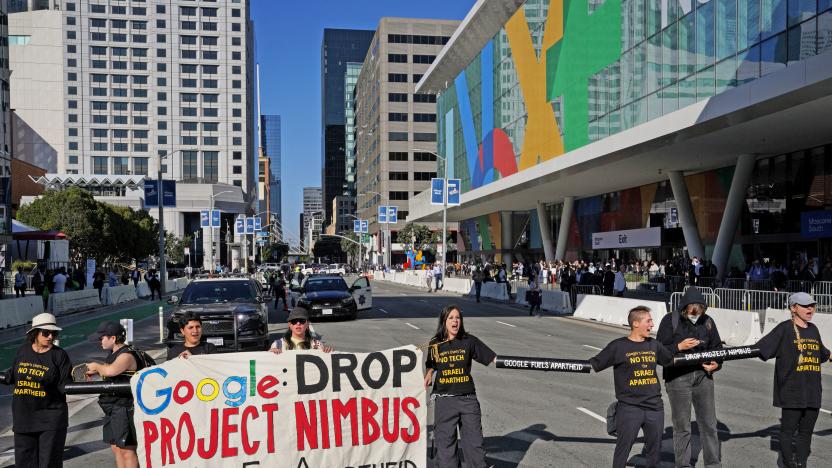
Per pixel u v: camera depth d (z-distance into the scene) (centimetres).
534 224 6606
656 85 3161
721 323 1811
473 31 5841
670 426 857
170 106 13100
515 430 829
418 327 2092
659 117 2992
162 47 13112
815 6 2203
